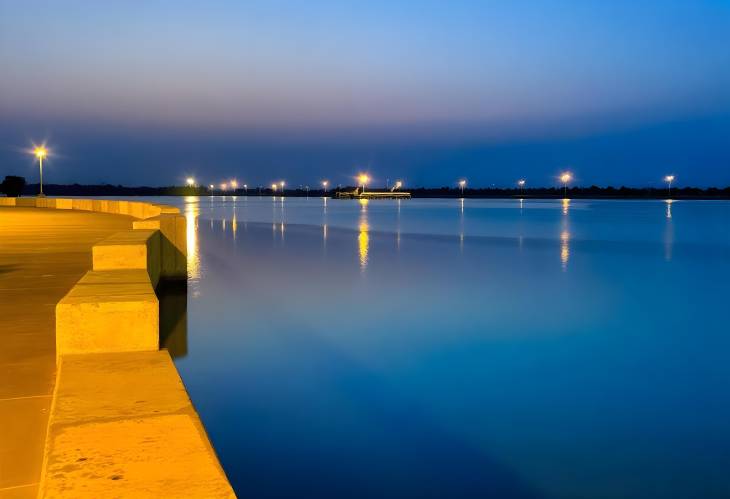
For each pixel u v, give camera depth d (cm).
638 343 1291
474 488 656
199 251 3011
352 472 685
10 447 443
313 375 1013
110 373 439
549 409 895
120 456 292
